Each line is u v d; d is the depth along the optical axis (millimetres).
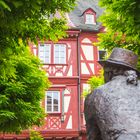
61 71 26172
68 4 7727
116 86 3172
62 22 8500
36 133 21266
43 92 16969
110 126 2975
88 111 3221
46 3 6457
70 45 26734
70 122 25359
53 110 25344
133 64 3367
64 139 25188
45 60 26156
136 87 3189
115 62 3328
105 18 10883
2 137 24359
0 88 15219
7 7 4922
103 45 11914
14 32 6473
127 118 2963
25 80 16047
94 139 3215
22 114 14688
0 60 7070
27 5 5449
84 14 28094
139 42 9539
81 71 26391
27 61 16375
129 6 7184
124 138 2865
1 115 13805
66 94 25750
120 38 11469
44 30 8086
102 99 3102
